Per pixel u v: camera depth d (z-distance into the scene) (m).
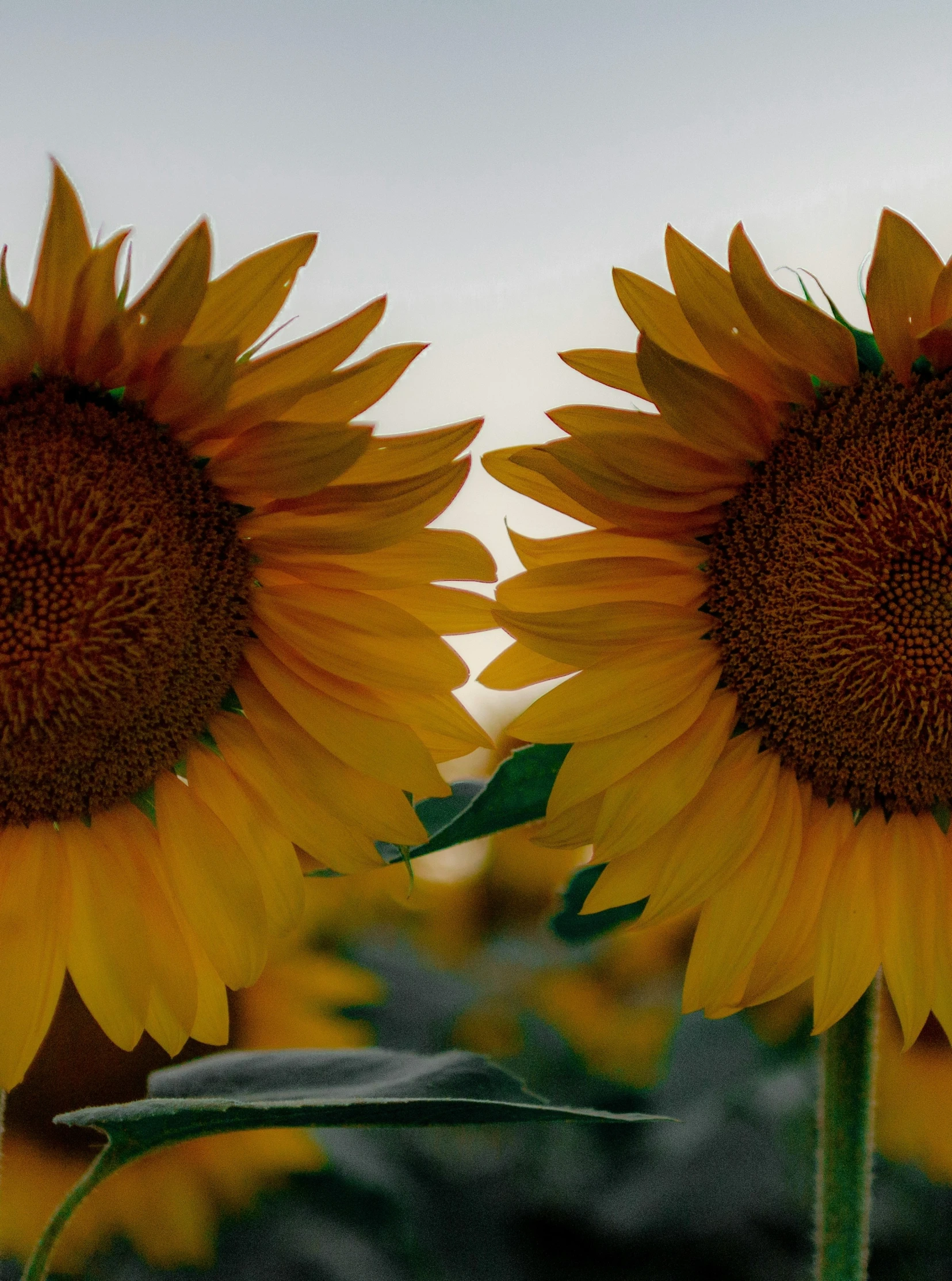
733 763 1.01
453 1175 1.36
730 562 1.00
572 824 0.98
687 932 1.49
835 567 0.99
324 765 0.99
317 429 0.95
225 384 0.95
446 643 0.98
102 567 0.97
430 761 0.98
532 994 1.49
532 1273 1.31
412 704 0.98
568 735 0.97
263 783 0.99
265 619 0.99
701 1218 1.31
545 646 0.97
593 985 1.50
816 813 1.01
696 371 0.96
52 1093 1.31
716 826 1.00
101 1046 1.32
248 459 0.96
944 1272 1.33
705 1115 1.34
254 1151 1.30
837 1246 0.99
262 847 0.99
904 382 0.98
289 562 0.98
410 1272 1.30
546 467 0.97
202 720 1.00
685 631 0.99
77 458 0.97
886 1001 1.43
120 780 0.99
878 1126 1.40
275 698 0.99
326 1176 1.32
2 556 0.97
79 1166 1.30
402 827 0.98
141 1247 1.28
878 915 1.00
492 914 1.62
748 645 1.00
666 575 1.00
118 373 0.96
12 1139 1.31
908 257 0.95
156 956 0.99
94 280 0.93
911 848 1.00
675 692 0.99
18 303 0.93
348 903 1.44
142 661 0.98
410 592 0.98
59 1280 1.26
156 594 0.98
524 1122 0.94
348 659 0.98
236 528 0.98
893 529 0.99
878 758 1.00
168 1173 1.29
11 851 0.99
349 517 0.97
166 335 0.95
